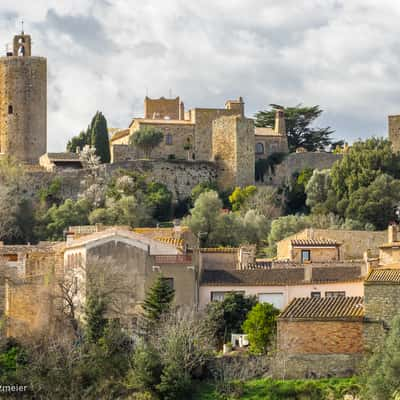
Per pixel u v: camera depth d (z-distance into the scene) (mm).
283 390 114438
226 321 132500
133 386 121062
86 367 125125
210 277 141500
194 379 120312
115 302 133750
